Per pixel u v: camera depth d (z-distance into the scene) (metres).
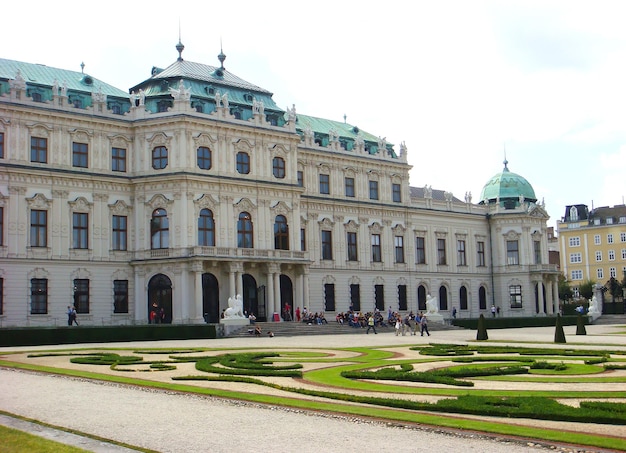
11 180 74.38
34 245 75.50
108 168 80.94
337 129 107.62
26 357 46.31
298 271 88.94
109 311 79.50
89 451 16.97
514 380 29.52
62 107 78.06
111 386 29.78
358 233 102.88
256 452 17.28
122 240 81.38
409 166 110.38
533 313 118.06
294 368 34.91
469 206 119.50
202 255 78.81
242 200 85.19
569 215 179.12
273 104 93.12
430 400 23.95
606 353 42.28
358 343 56.53
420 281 110.19
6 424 20.78
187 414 22.45
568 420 19.77
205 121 82.94
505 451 16.84
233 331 72.75
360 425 20.16
